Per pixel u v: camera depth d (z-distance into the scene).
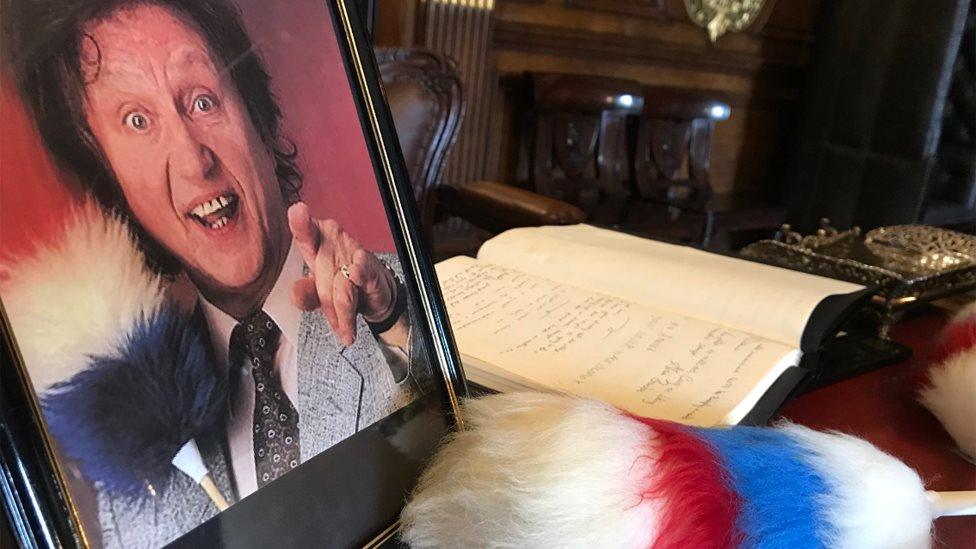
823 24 2.73
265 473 0.28
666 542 0.28
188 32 0.28
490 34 1.97
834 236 0.97
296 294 0.31
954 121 2.70
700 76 2.67
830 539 0.31
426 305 0.39
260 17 0.32
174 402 0.25
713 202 2.65
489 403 0.35
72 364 0.22
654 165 2.29
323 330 0.32
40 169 0.23
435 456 0.35
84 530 0.22
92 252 0.24
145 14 0.27
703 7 2.51
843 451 0.35
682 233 1.99
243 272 0.29
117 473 0.23
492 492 0.30
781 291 0.62
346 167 0.35
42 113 0.23
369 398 0.34
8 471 0.20
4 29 0.22
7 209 0.22
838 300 0.61
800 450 0.34
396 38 1.80
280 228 0.31
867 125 2.59
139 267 0.25
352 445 0.32
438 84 1.29
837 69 2.68
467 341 0.55
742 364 0.53
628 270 0.68
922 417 0.57
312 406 0.31
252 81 0.31
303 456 0.30
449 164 1.99
